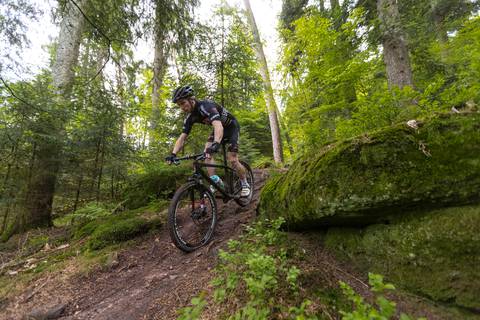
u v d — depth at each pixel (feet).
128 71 16.19
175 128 19.69
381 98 9.08
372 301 5.03
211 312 5.45
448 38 17.99
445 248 4.75
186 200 9.85
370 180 5.69
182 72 19.84
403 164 5.40
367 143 5.98
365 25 17.34
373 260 5.83
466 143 4.90
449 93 7.48
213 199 10.19
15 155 14.66
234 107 21.31
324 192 6.42
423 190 5.05
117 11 13.05
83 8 13.08
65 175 16.24
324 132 14.85
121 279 8.45
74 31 18.47
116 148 15.98
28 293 8.32
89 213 14.40
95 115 15.65
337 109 16.47
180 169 17.21
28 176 15.42
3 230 16.56
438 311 4.53
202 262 8.11
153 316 6.13
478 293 4.22
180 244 8.73
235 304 5.28
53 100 14.97
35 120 13.75
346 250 6.43
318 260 6.44
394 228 5.63
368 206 5.67
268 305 4.80
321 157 7.01
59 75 18.57
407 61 14.62
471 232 4.50
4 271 10.40
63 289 8.27
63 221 17.83
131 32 13.92
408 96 8.52
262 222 8.51
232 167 11.64
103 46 14.62
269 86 23.57
